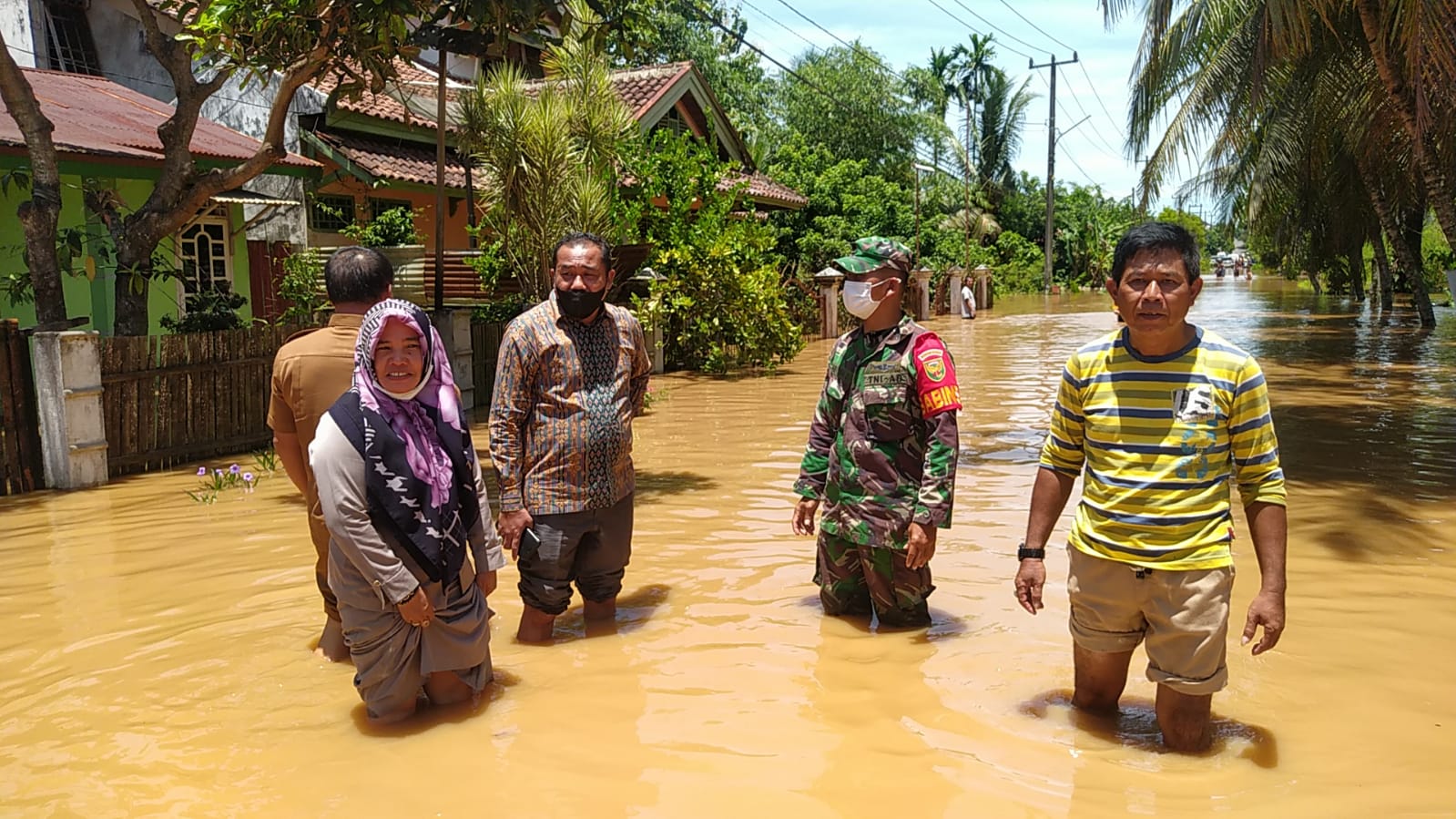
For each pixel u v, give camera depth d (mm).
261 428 9977
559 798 3309
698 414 11867
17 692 4223
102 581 5711
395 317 3783
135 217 9961
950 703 3994
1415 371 14727
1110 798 3238
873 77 40031
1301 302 34188
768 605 5238
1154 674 3527
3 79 8570
